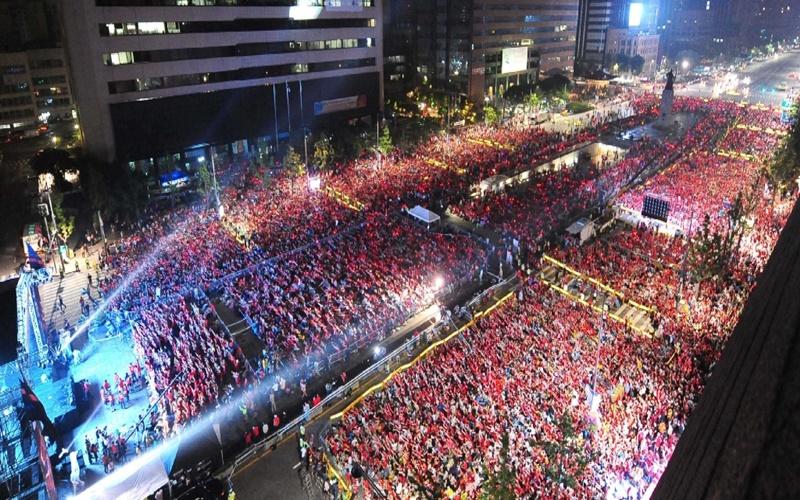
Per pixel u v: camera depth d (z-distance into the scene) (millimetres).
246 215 75188
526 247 65250
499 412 36906
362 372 43594
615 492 30312
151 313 52094
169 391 41531
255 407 40969
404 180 88562
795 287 2525
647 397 38188
